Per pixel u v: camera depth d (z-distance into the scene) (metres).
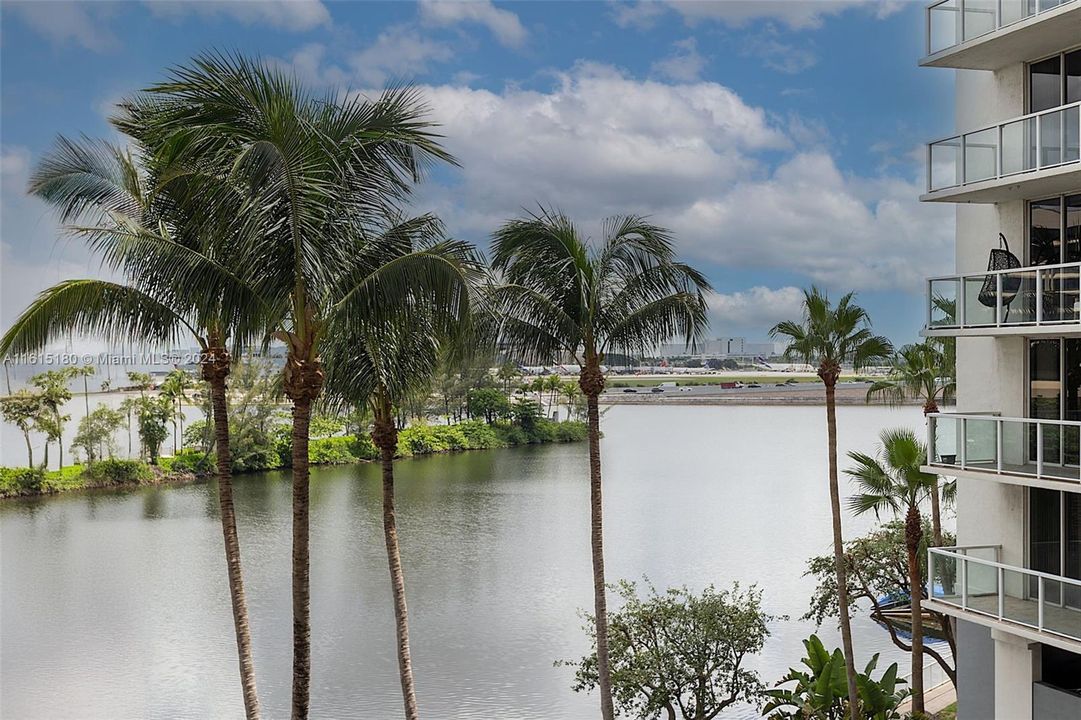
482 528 65.69
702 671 24.75
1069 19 17.33
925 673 30.16
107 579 52.75
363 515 69.56
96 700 35.50
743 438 129.50
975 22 19.08
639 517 70.06
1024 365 19.36
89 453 78.81
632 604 25.91
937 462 20.14
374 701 34.94
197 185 16.14
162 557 57.31
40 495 74.25
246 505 72.00
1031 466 18.50
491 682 36.69
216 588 51.19
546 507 73.38
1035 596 18.89
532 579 52.38
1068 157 17.47
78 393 85.75
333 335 17.39
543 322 21.58
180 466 80.50
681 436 132.50
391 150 17.09
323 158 15.96
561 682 36.62
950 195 19.56
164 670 38.97
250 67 15.52
